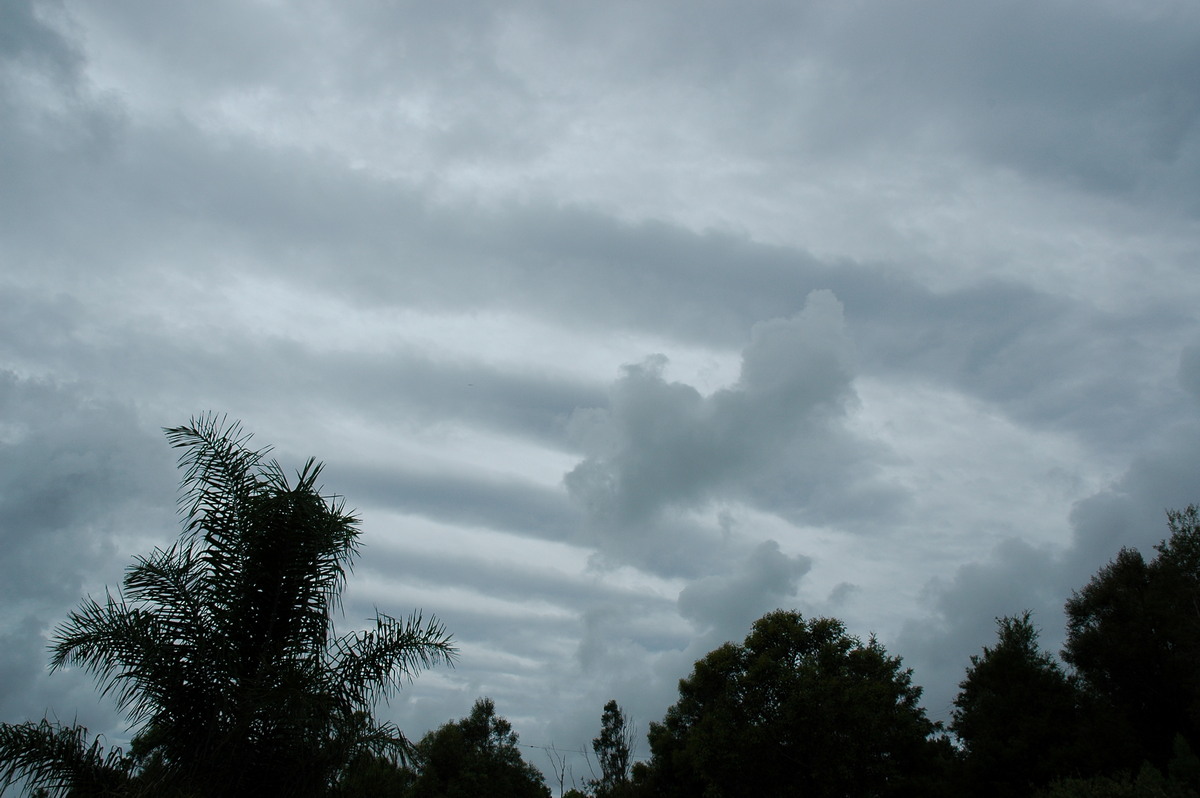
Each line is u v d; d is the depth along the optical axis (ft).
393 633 40.52
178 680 36.99
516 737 136.26
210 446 41.91
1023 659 111.55
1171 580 111.86
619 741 146.82
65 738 35.04
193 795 34.01
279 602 39.91
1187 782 56.90
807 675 81.61
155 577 38.96
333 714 37.45
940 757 114.73
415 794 94.79
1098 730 96.17
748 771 80.33
